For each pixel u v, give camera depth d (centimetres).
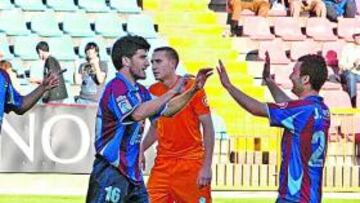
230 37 6134
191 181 2684
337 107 5788
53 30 5806
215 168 4675
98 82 5078
